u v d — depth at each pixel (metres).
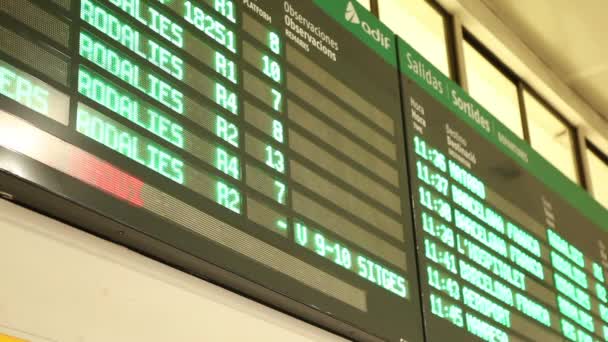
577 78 5.09
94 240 2.32
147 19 2.64
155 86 2.58
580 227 4.57
